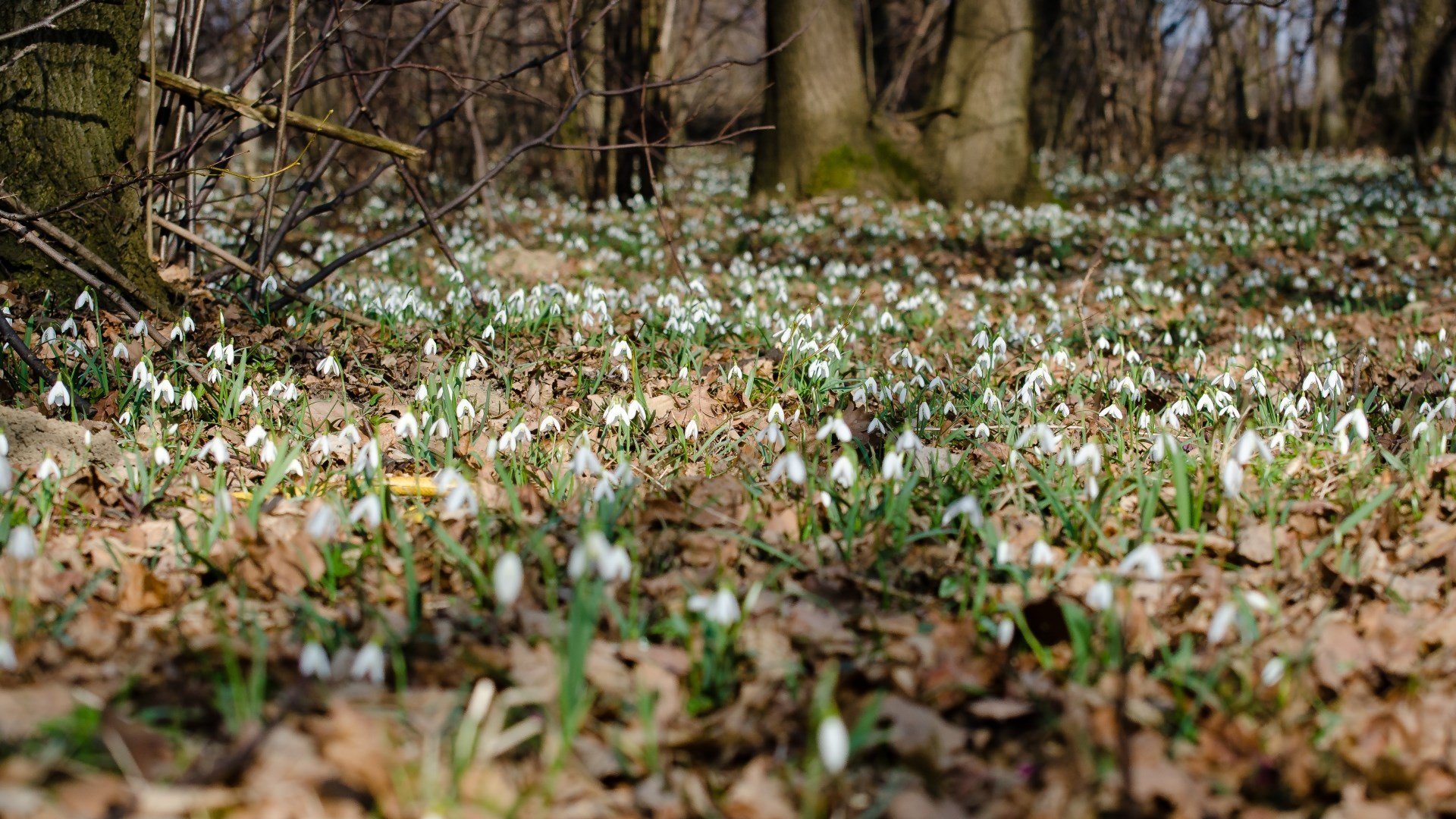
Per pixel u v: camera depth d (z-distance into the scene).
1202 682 2.55
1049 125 24.47
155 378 4.61
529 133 19.91
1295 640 2.85
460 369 5.17
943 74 16.53
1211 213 15.90
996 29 16.11
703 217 15.68
